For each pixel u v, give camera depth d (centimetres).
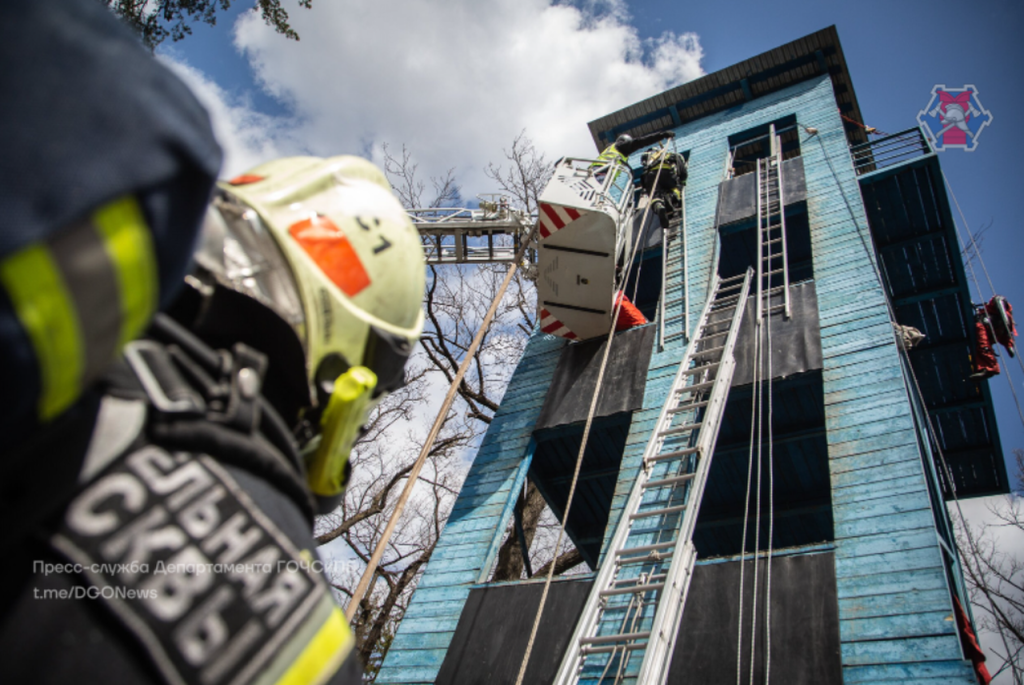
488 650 763
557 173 1089
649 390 998
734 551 1151
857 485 732
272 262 137
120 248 69
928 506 673
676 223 1390
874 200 1284
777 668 602
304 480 116
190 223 78
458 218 1388
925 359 1334
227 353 108
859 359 875
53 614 74
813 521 1068
